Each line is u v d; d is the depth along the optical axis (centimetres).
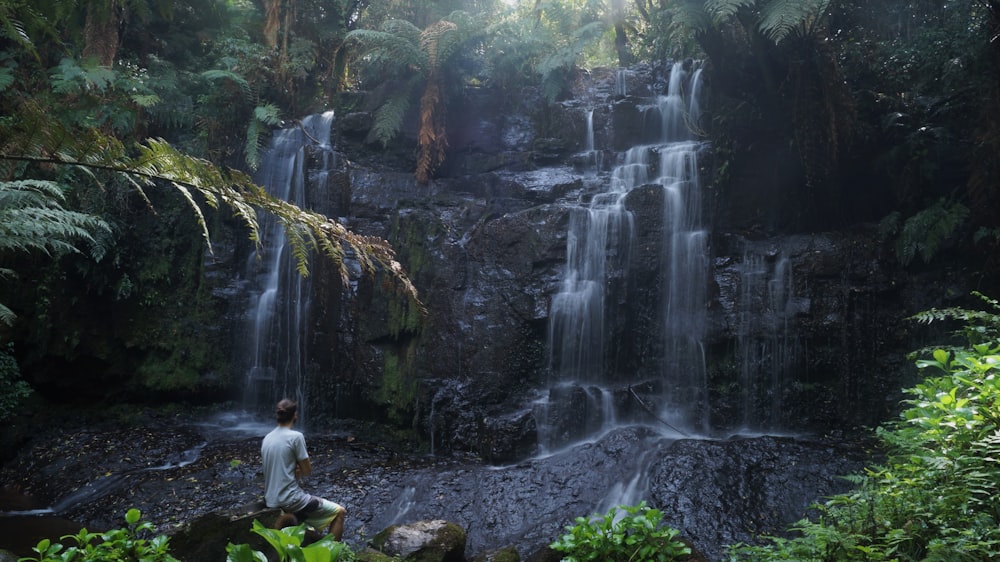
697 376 953
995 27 847
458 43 1175
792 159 1012
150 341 1130
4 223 545
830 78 891
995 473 363
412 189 1131
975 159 862
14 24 339
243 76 1316
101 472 894
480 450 912
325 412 1063
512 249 998
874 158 980
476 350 973
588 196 1071
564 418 905
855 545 373
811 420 917
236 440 991
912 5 959
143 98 1101
